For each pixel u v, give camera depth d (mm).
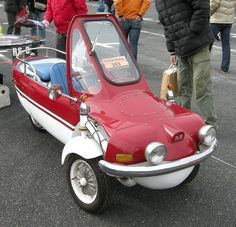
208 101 4891
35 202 3611
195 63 4770
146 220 3400
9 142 4805
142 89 3744
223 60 8117
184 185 3930
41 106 4215
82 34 3727
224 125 5453
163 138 3172
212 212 3531
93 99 3549
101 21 3842
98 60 3656
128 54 3869
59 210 3502
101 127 3256
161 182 3213
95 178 3297
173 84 5012
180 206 3605
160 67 8453
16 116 5582
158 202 3654
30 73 4590
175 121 3371
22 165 4270
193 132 3393
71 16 6199
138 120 3289
